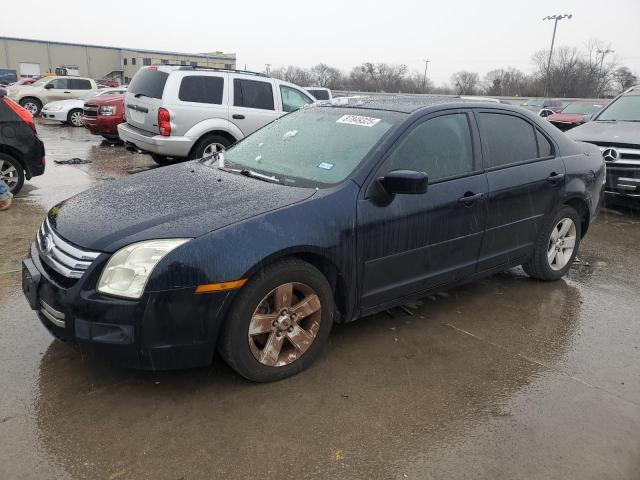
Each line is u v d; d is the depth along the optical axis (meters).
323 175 3.49
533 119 4.59
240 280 2.82
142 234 2.80
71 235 2.96
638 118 8.24
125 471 2.43
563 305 4.49
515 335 3.90
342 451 2.61
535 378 3.33
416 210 3.54
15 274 4.65
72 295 2.75
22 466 2.43
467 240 3.94
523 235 4.46
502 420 2.90
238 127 9.11
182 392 3.02
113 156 12.22
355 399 3.03
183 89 8.62
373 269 3.42
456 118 3.97
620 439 2.78
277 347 3.11
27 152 7.46
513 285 4.91
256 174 3.68
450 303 4.43
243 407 2.91
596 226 7.26
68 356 3.34
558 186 4.62
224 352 2.96
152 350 2.75
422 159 3.68
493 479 2.47
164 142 8.54
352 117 3.95
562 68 63.56
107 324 2.71
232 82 9.05
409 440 2.71
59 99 22.31
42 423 2.72
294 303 3.17
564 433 2.81
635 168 7.41
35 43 66.00
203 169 3.95
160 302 2.70
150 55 73.69
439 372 3.35
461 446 2.68
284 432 2.72
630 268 5.55
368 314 3.57
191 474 2.42
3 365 3.22
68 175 9.57
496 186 4.06
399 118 3.71
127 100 9.47
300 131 4.09
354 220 3.25
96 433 2.66
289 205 3.09
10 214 6.62
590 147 5.21
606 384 3.30
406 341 3.73
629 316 4.32
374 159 3.44
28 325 3.72
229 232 2.84
